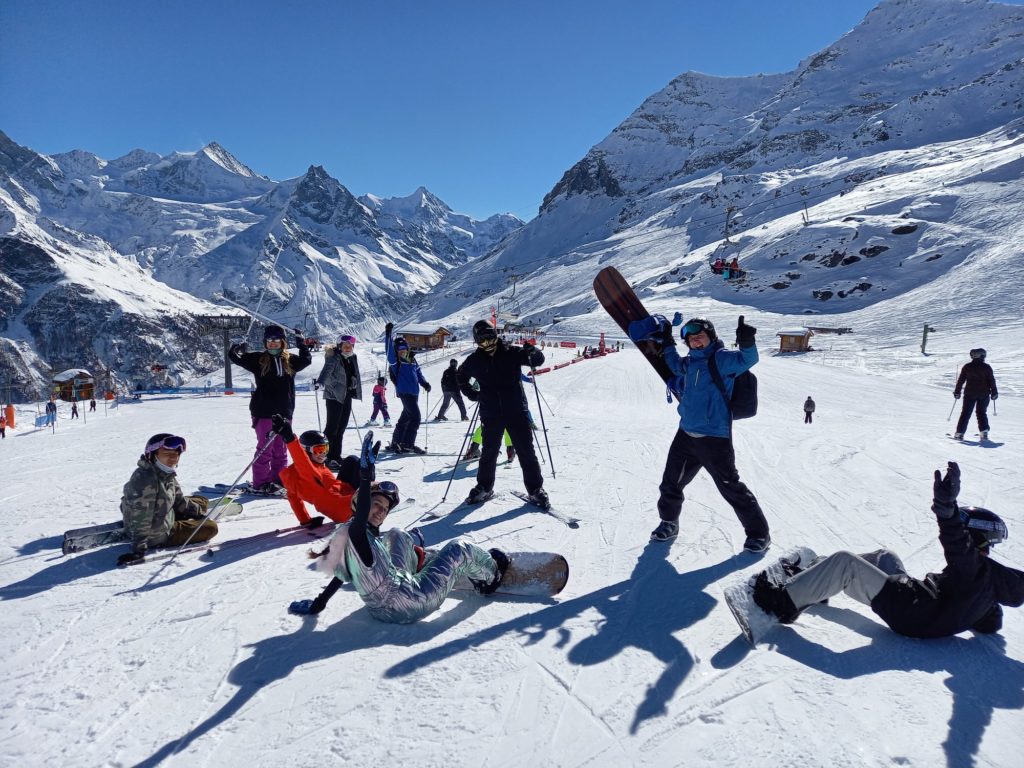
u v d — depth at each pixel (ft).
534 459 19.01
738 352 14.46
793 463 25.13
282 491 21.74
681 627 11.23
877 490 20.65
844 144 618.44
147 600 12.60
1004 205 263.08
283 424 16.75
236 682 9.56
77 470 27.99
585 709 8.82
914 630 10.46
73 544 15.46
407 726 8.46
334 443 23.77
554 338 271.69
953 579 10.23
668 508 15.81
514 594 12.75
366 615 11.87
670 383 15.92
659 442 31.32
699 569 13.93
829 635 10.87
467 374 19.25
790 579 10.98
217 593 12.94
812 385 105.29
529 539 16.07
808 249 289.94
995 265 211.61
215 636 11.04
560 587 12.66
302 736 8.27
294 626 11.43
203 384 230.48
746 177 596.29
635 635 10.95
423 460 27.50
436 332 252.83
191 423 55.57
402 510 18.92
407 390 29.04
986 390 33.50
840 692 9.09
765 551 14.92
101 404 117.80
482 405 19.11
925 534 16.03
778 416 73.41
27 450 37.04
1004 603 10.58
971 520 10.30
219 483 23.36
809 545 15.33
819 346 171.01
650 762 7.71
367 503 11.08
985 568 10.22
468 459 27.35
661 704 8.90
